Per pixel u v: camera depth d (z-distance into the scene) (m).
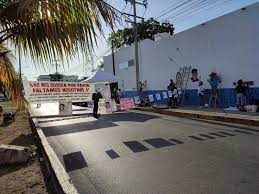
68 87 16.41
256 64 13.87
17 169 6.28
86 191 4.98
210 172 5.43
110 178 5.52
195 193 4.50
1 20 4.69
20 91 7.14
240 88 13.88
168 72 21.20
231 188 4.61
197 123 11.84
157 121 13.15
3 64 6.74
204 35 17.11
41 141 8.50
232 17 14.99
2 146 6.91
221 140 8.11
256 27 13.72
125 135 9.77
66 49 4.52
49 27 4.42
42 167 6.39
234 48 15.05
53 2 4.11
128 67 28.34
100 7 4.18
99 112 19.42
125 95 29.31
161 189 4.77
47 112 23.02
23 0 4.19
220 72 16.11
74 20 4.27
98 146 8.34
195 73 17.69
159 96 19.36
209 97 17.03
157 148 7.58
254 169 5.44
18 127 13.90
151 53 23.52
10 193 4.85
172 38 20.30
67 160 7.06
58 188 4.87
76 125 13.20
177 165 6.00
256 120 10.66
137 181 5.24
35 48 4.72
